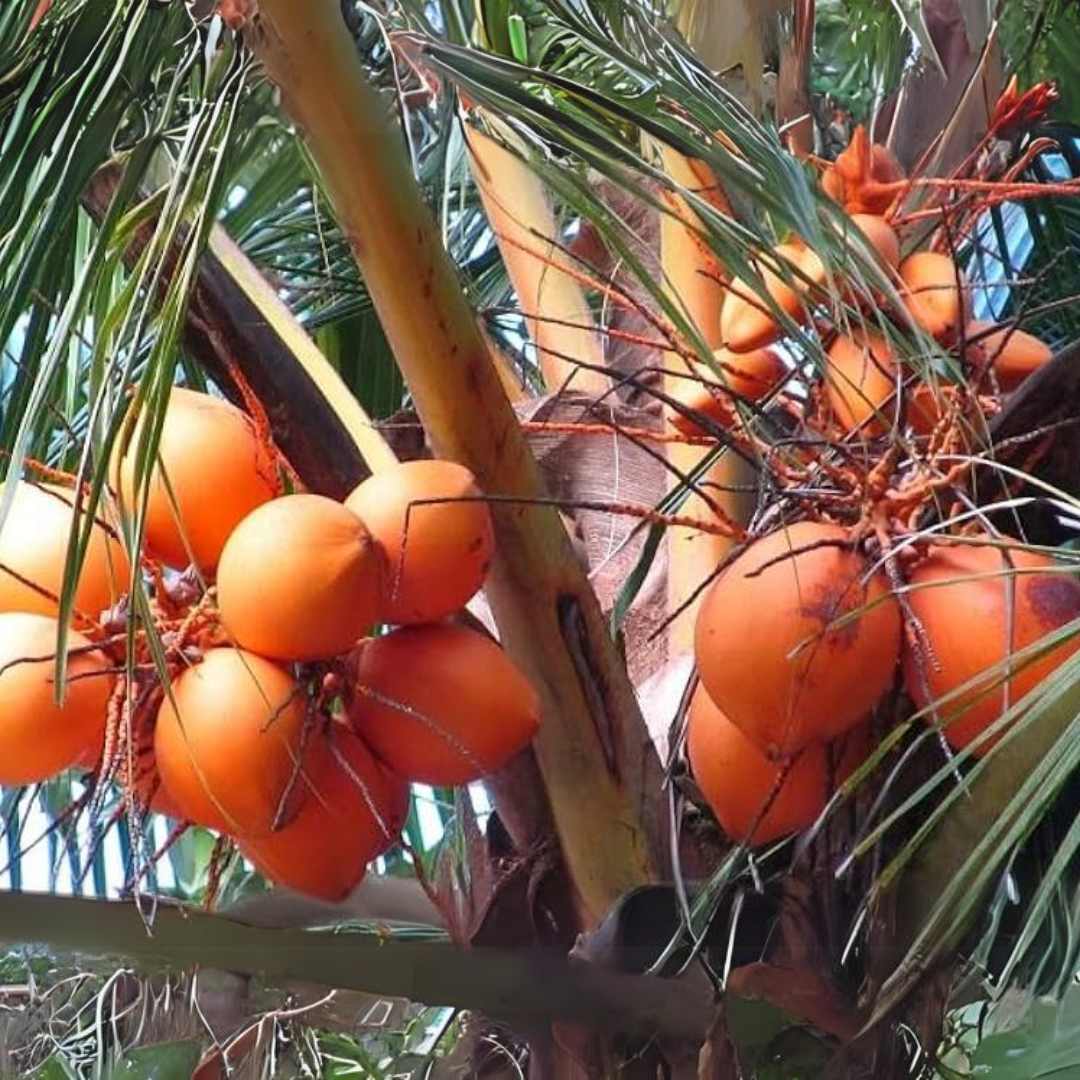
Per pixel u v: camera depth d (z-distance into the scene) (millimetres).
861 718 3934
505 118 4109
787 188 3957
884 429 4102
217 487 3975
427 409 4070
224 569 3852
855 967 4141
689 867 4250
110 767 3812
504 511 4109
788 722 3871
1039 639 3863
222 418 4031
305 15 3846
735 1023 4121
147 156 3920
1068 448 4086
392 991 4059
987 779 3967
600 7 4410
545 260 4262
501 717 3943
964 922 4008
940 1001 4129
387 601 3918
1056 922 4109
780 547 3889
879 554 3900
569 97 4086
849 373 4121
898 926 4066
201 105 3969
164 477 3859
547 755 4203
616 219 4043
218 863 4031
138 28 4020
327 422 4199
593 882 4223
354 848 3930
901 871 4055
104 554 3945
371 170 3920
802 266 4160
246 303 4191
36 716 3861
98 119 3961
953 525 3990
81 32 4059
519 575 4141
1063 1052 4082
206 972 4777
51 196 3953
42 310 4191
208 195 3863
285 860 3922
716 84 4145
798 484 3996
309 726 3867
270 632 3836
